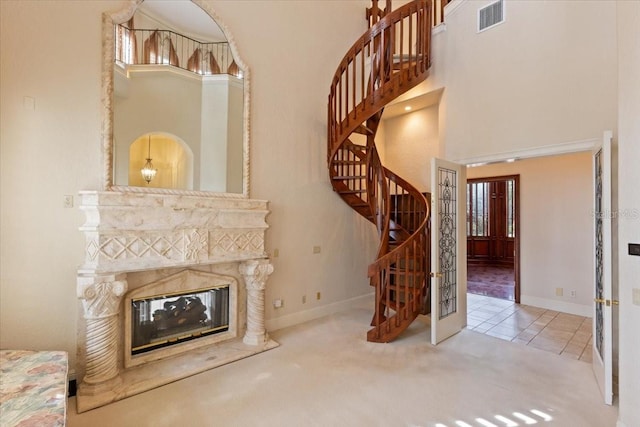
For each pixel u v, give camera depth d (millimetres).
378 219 4059
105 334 2525
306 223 4367
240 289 3639
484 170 5586
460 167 4047
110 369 2547
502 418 2215
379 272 3668
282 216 4078
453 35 4211
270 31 3971
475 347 3441
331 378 2777
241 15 3688
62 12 2539
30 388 1735
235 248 3383
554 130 3273
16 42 2373
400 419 2209
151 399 2461
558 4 3268
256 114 3807
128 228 2658
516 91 3568
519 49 3551
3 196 2350
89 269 2486
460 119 4105
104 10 2723
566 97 3195
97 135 2688
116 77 2764
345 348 3426
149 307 3035
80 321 2600
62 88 2539
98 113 2693
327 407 2355
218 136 3416
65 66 2551
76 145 2596
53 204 2512
